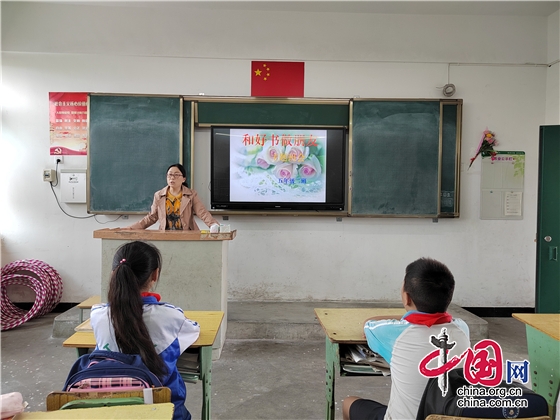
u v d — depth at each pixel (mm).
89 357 1277
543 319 1979
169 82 4133
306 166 4105
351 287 4246
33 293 4145
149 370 1276
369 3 3961
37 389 2502
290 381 2678
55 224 4152
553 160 3703
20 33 4062
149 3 4012
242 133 4078
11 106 4082
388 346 1291
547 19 4215
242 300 4207
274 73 4145
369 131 4082
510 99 4227
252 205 4094
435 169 4098
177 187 3418
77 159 4125
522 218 4258
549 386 1896
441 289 1255
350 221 4223
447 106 4109
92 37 4098
